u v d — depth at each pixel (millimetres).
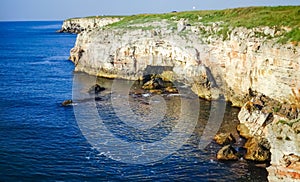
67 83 76438
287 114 41188
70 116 51781
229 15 75375
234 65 57875
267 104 46062
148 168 35188
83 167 35312
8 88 71375
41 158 37219
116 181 32750
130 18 102312
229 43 59375
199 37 69312
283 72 43875
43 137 43250
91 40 89625
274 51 45906
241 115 48219
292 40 43500
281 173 27938
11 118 50938
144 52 79500
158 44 77062
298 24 48031
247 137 42688
